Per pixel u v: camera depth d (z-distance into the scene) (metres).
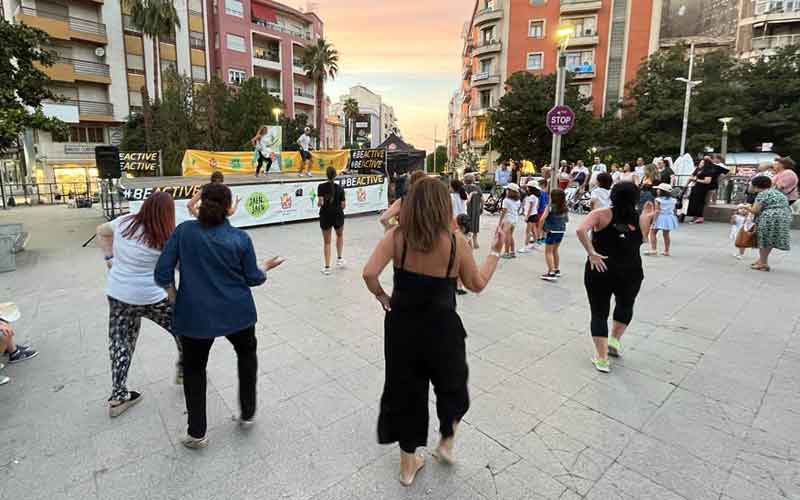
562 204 6.29
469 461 2.53
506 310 5.21
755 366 3.72
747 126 29.94
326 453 2.60
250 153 16.61
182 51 36.22
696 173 11.77
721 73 31.59
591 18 39.03
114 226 2.90
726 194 12.77
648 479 2.38
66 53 30.61
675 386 3.39
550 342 4.26
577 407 3.10
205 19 37.66
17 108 8.75
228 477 2.39
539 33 40.28
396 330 2.19
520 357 3.92
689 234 10.18
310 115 52.09
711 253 8.20
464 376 2.30
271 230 11.04
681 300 5.48
